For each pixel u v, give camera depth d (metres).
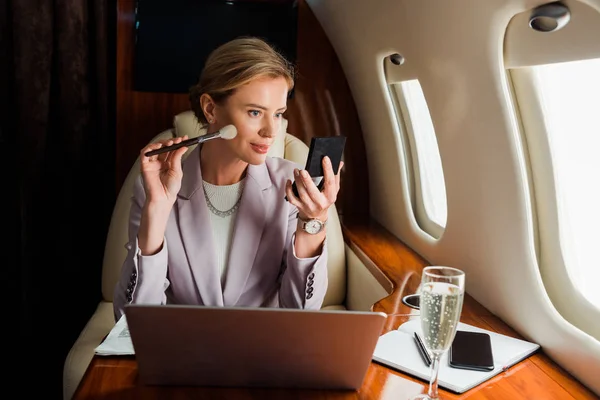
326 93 2.65
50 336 2.79
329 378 1.11
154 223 1.41
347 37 2.30
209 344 1.05
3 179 2.62
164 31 2.47
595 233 1.29
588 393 1.20
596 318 1.31
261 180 1.61
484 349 1.29
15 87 2.53
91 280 2.80
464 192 1.70
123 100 2.51
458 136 1.65
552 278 1.43
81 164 2.65
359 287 2.15
